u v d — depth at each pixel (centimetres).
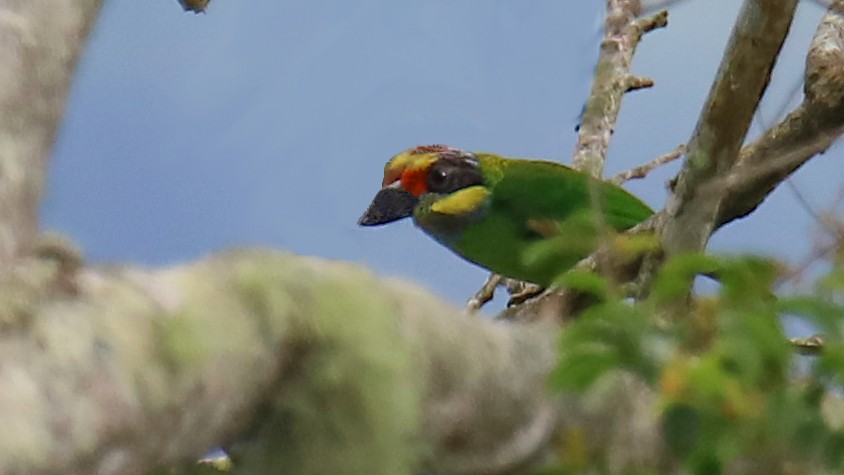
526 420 372
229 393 296
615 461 399
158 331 279
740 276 374
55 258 278
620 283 599
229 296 304
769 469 384
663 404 362
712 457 367
